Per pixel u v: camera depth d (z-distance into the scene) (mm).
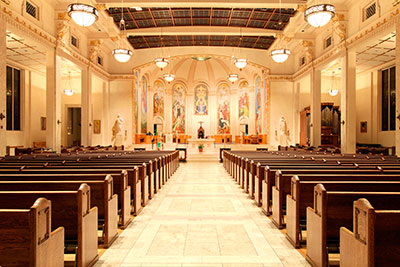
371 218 2156
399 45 9594
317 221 3234
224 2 12438
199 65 25750
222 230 4703
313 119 16516
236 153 11406
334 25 13258
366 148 14820
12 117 16047
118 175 4730
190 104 26281
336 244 3154
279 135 20250
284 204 4773
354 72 12758
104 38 16656
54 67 12664
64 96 21562
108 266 3406
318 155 8977
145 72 22891
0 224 2127
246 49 20953
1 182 3736
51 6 12523
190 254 3748
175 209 6066
